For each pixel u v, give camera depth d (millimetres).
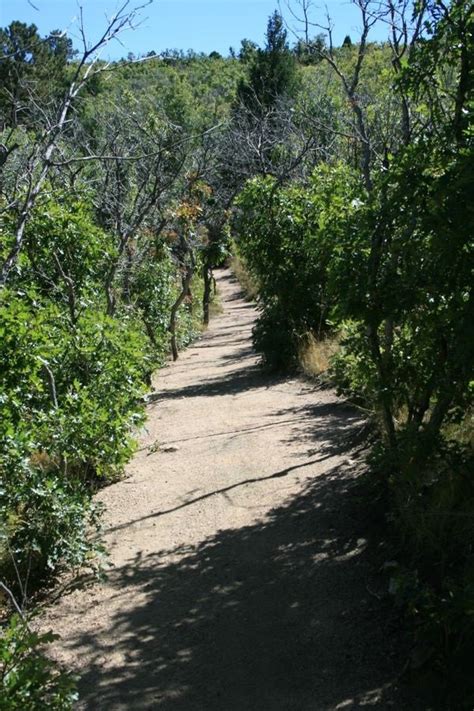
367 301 5137
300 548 5414
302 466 7258
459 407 5117
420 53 5066
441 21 4926
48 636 3350
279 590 4895
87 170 11961
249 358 17422
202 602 4875
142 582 5277
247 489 6879
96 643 4512
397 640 4098
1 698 3029
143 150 11578
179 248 19328
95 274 9461
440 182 4465
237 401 11641
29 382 5969
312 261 12836
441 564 4277
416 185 4766
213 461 8016
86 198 9672
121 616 4812
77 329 7492
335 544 5367
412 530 4781
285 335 13750
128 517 6617
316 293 13633
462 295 4754
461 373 4711
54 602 5117
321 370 11938
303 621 4473
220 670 4102
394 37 6523
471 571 3803
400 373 5258
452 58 4996
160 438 9711
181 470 7855
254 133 20016
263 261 13992
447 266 4527
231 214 20469
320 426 8711
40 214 8141
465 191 4316
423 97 5547
